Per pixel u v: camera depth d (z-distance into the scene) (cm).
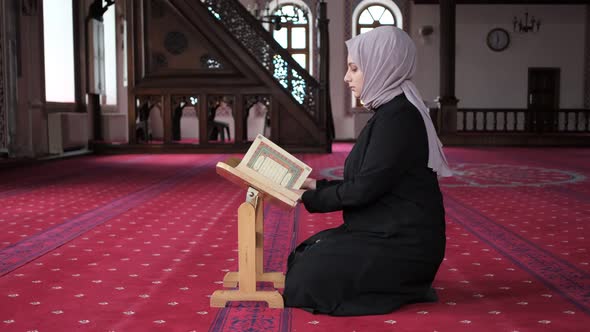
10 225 503
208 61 1359
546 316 268
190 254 397
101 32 1407
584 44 2066
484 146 1691
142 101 1384
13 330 251
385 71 265
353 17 2003
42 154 1177
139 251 406
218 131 1769
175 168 1024
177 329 252
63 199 659
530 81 2097
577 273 347
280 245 429
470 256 391
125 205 616
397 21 2022
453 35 1683
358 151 269
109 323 260
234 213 567
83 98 1373
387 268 266
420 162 265
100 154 1370
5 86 1139
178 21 1355
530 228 493
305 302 273
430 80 2022
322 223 518
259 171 272
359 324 256
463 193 716
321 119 1348
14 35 1134
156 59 1369
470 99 2072
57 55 1288
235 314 271
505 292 307
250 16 1344
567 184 805
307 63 2009
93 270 354
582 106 2081
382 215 269
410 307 280
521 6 2047
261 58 1349
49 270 354
